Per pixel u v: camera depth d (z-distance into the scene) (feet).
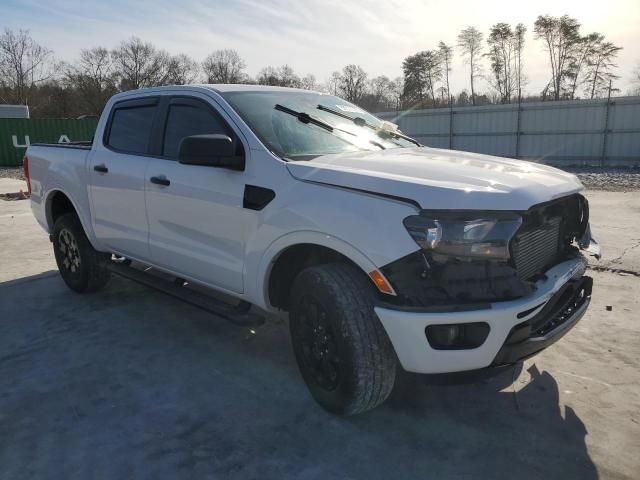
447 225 7.80
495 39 172.14
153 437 9.08
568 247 10.56
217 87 12.05
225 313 11.02
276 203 9.57
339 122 12.32
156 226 12.50
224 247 10.83
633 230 24.99
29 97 196.85
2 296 16.43
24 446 8.86
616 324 13.60
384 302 8.25
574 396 10.27
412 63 184.55
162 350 12.51
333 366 9.12
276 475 8.11
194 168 11.32
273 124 10.94
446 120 84.64
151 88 13.51
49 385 10.89
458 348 7.96
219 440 8.98
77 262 15.99
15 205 35.63
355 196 8.59
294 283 9.66
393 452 8.64
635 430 9.16
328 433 9.15
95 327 13.91
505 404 10.04
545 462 8.36
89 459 8.51
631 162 69.97
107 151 14.17
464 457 8.51
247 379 11.09
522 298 8.14
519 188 8.48
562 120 74.02
